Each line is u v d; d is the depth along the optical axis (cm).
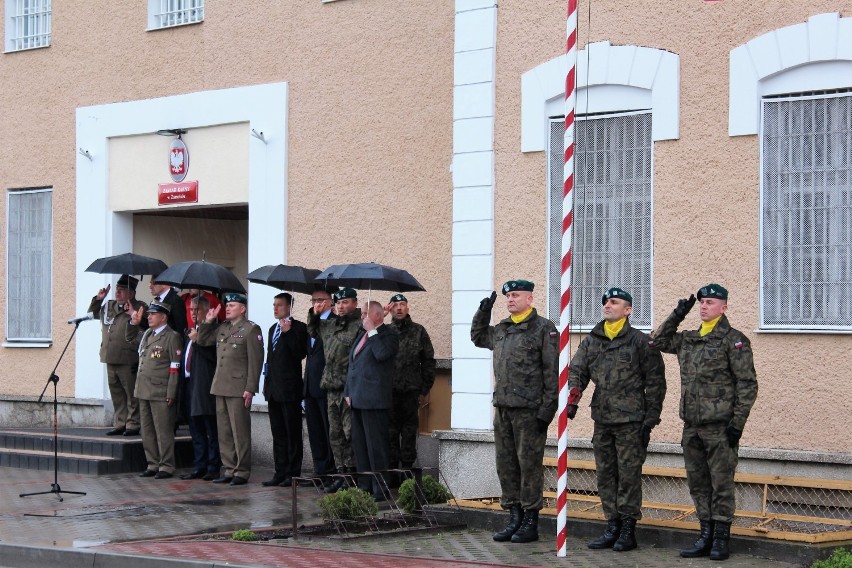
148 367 1562
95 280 1872
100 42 1881
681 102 1215
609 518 1065
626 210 1255
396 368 1442
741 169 1182
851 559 920
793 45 1156
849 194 1138
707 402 1002
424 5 1570
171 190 1805
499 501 1205
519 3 1316
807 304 1152
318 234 1655
